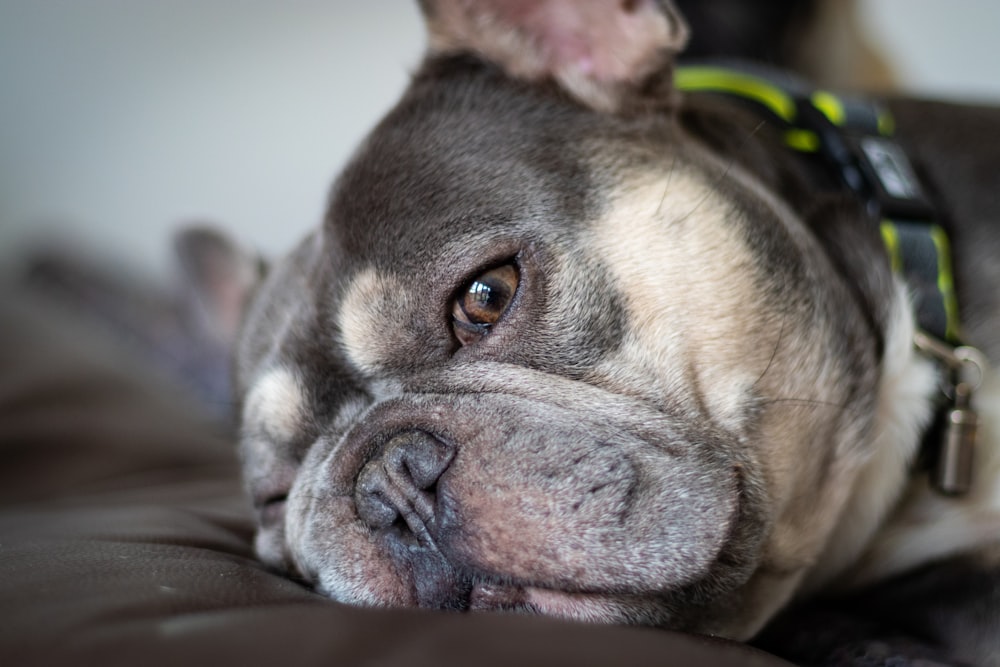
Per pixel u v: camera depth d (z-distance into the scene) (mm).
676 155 444
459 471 371
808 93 523
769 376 412
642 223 416
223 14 1180
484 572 365
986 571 459
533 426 376
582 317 398
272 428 434
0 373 705
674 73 476
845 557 475
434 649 300
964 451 462
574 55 469
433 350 404
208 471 646
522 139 436
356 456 392
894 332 459
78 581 340
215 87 1188
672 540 369
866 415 441
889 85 865
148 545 396
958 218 507
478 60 467
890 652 431
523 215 409
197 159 1202
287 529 410
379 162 434
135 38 1230
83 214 1274
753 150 485
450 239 404
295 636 305
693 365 403
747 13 768
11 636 301
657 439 382
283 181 1167
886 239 476
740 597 405
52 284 1116
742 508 391
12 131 1290
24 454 617
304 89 1137
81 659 291
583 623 333
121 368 809
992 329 487
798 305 424
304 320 431
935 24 900
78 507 525
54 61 1257
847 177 490
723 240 420
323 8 1116
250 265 625
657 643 319
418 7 478
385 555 374
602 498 366
